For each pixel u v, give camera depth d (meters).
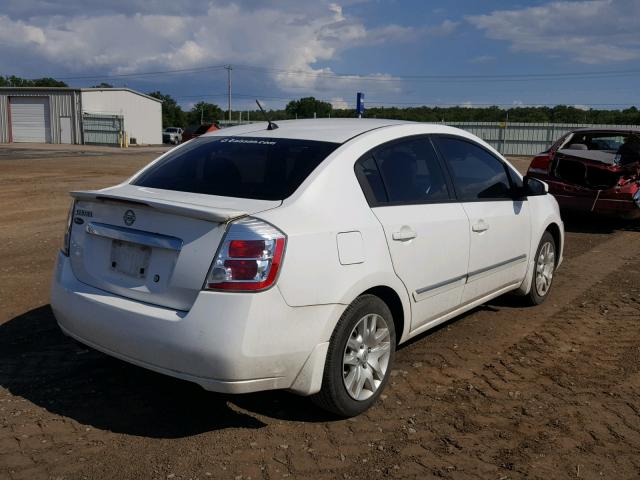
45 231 9.28
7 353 4.53
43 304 5.62
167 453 3.27
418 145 4.37
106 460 3.20
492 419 3.69
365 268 3.56
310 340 3.29
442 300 4.34
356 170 3.80
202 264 3.15
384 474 3.12
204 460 3.21
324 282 3.33
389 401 3.90
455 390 4.07
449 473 3.14
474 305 4.86
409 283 3.94
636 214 9.61
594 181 9.78
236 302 3.07
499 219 4.89
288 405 3.83
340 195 3.64
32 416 3.63
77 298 3.61
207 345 3.07
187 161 4.14
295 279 3.20
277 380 3.25
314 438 3.45
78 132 49.00
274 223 3.22
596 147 10.88
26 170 20.39
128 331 3.32
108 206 3.59
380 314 3.73
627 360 4.61
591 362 4.57
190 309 3.15
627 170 9.62
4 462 3.15
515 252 5.21
